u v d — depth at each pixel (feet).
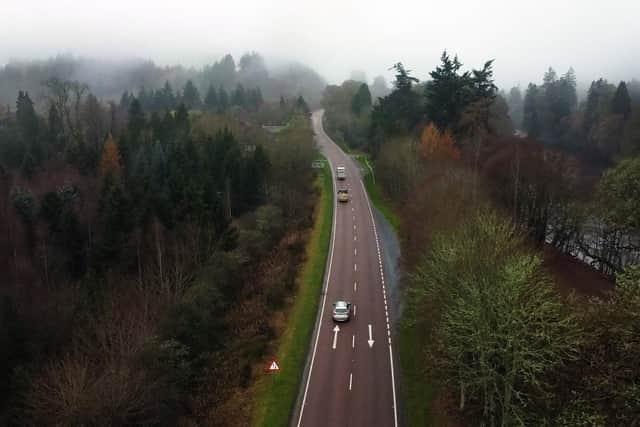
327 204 279.28
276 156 281.13
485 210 136.87
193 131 358.23
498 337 84.79
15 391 108.47
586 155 431.84
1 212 198.39
